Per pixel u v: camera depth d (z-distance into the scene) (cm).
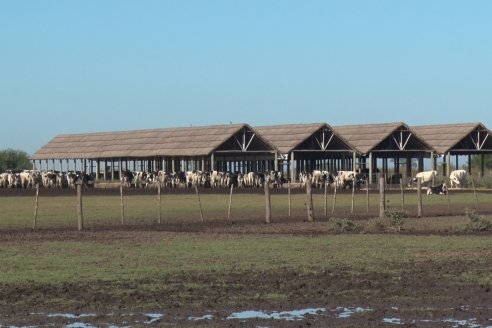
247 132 13625
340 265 4103
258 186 12725
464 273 3850
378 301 3212
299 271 3919
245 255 4456
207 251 4619
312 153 14612
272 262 4203
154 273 3869
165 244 4953
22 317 2973
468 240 5162
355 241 5100
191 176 13000
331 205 8500
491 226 5869
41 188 12569
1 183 13212
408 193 11144
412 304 3156
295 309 3084
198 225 6259
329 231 5775
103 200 9350
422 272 3884
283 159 14662
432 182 12075
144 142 15225
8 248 4769
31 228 6038
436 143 14375
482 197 10131
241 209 7975
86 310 3080
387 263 4172
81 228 5906
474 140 14650
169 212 7575
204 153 13412
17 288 3491
